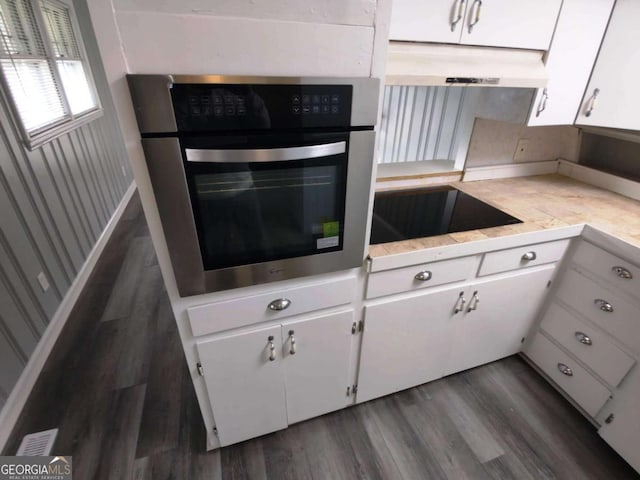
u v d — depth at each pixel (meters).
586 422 1.58
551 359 1.69
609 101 1.47
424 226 1.41
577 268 1.51
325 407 1.49
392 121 2.49
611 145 1.87
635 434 1.31
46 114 2.56
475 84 1.25
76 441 1.49
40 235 2.15
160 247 0.93
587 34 1.38
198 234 0.92
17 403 1.61
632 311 1.30
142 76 0.72
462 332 1.55
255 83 0.79
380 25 0.86
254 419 1.36
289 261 1.06
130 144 0.79
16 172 2.00
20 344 1.74
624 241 1.29
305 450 1.45
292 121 0.86
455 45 1.24
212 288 1.01
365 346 1.37
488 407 1.64
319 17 0.81
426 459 1.43
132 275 2.73
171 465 1.39
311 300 1.17
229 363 1.17
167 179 0.83
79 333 2.12
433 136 2.24
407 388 1.67
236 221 0.95
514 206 1.62
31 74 2.49
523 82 1.32
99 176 3.43
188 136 0.80
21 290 1.84
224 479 1.35
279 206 0.97
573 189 1.86
